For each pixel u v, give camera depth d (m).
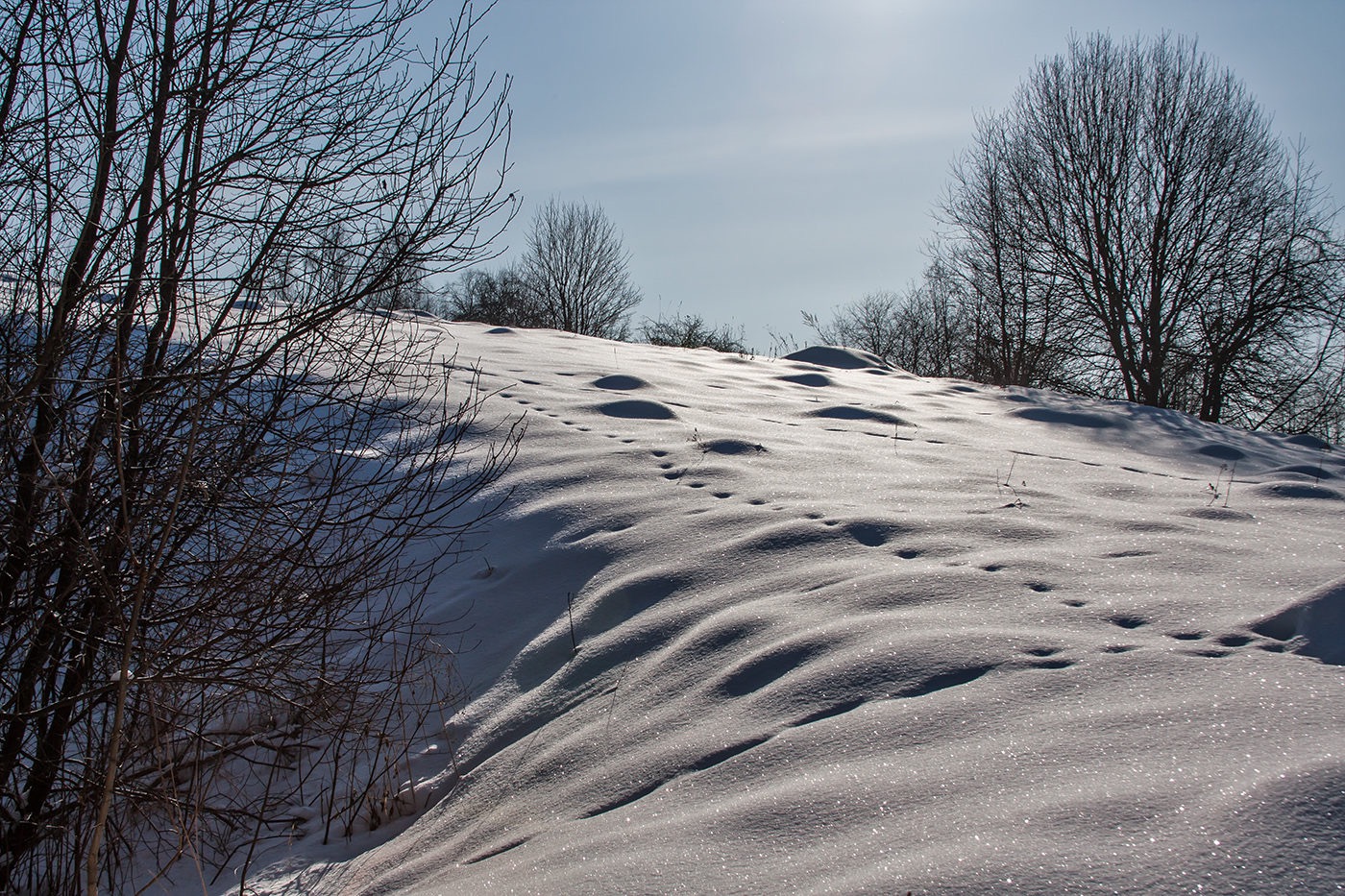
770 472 5.38
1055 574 3.46
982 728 2.45
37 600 3.17
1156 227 20.34
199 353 3.32
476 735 3.49
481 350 9.54
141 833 3.36
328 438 3.62
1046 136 21.33
